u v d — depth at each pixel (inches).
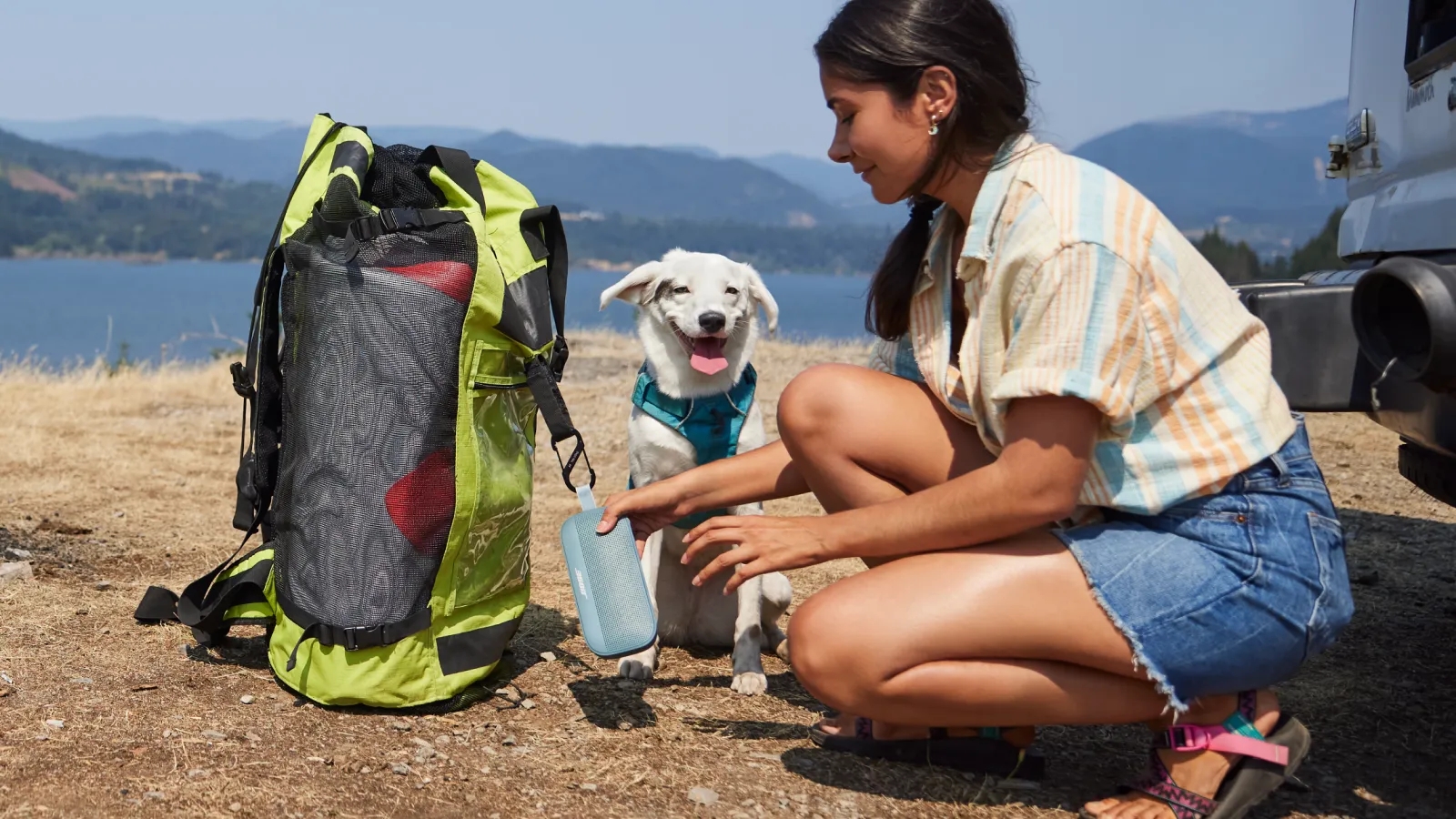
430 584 111.9
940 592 84.8
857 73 83.3
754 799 94.1
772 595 144.9
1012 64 83.9
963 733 102.1
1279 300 109.2
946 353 93.4
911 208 95.3
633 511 106.3
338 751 99.9
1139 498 83.2
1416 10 118.3
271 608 120.0
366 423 110.7
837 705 88.8
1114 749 110.0
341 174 114.4
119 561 162.4
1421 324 87.4
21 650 120.4
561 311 123.3
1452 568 176.9
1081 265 78.4
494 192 124.8
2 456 235.0
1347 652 138.6
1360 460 249.8
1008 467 81.4
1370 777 102.7
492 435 118.5
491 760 100.4
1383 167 128.3
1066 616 82.7
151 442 272.7
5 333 4601.4
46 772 90.3
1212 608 81.4
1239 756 87.0
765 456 108.3
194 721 104.2
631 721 113.4
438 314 111.7
